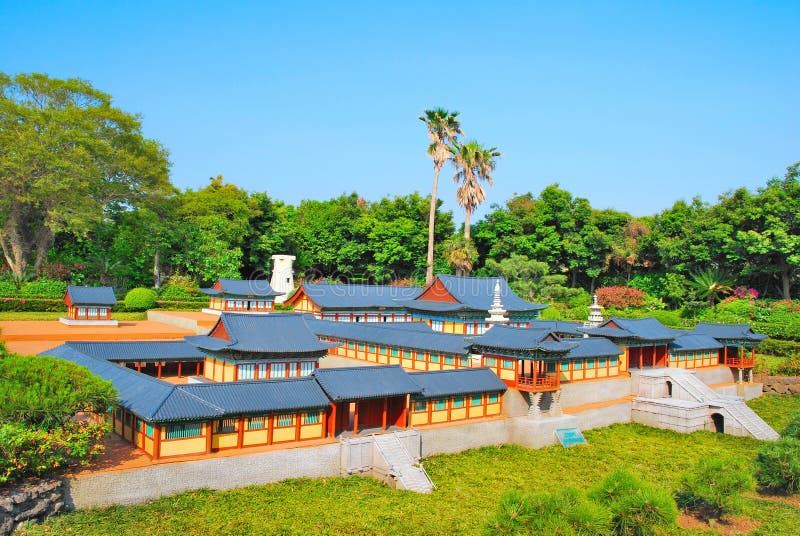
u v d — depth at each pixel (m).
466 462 37.12
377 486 31.92
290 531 25.25
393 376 37.72
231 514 26.34
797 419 41.25
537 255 101.94
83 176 69.62
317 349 41.66
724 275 83.06
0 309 65.94
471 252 87.31
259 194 103.12
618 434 46.75
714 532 28.27
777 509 31.70
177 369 50.25
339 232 108.88
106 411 28.73
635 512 24.45
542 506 22.64
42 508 23.88
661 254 90.06
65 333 55.91
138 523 24.53
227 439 30.97
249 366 40.28
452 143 88.50
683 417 48.00
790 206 77.50
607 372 53.53
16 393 25.12
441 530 26.45
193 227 89.12
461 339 48.41
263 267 103.75
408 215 108.75
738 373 63.38
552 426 42.25
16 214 71.75
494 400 42.84
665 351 58.72
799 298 81.69
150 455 28.91
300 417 33.38
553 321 66.81
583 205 102.56
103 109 77.00
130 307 74.81
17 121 68.81
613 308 84.44
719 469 30.45
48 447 24.56
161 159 85.56
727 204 86.00
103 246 85.62
